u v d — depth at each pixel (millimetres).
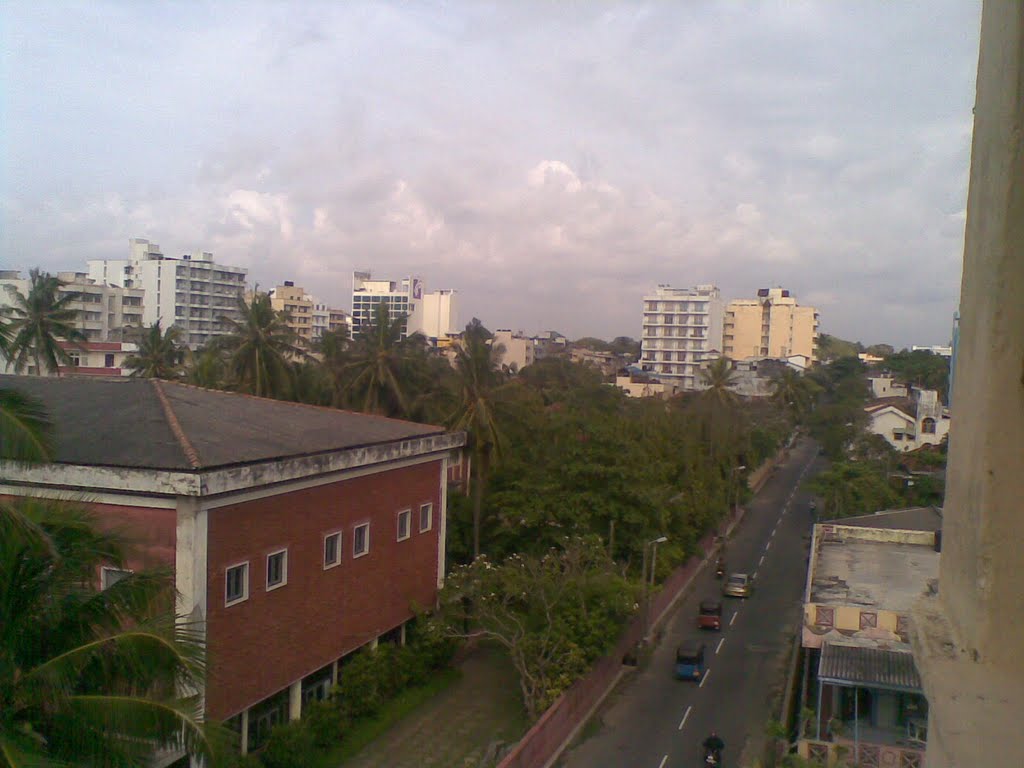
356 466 22328
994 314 2295
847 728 19000
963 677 2242
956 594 2545
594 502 33156
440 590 27250
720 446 53438
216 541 17406
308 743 19656
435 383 42375
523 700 24703
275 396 40062
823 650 19047
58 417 20141
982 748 1953
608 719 24172
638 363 130000
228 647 17828
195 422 20469
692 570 41875
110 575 16828
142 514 16953
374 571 23859
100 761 9305
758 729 23500
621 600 25359
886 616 19734
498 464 34375
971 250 2566
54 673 9375
